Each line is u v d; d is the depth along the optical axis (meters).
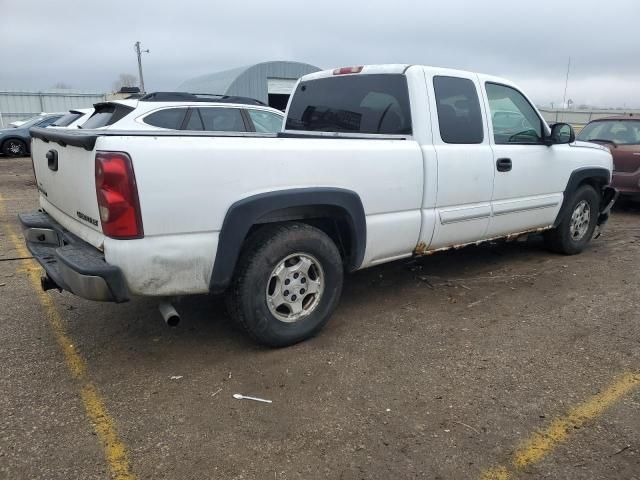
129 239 3.00
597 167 6.14
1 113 31.45
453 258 6.07
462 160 4.52
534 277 5.41
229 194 3.26
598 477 2.52
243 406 3.09
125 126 7.60
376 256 4.15
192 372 3.46
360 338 3.97
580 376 3.43
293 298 3.73
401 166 4.09
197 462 2.62
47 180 3.99
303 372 3.46
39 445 2.73
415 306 4.61
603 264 5.91
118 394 3.20
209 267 3.27
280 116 8.95
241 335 3.99
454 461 2.63
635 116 9.73
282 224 3.63
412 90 4.30
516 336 4.02
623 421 2.95
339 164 3.71
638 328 4.17
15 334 4.01
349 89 4.82
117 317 4.32
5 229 7.62
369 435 2.83
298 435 2.83
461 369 3.52
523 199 5.26
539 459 2.64
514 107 5.21
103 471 2.55
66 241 3.60
